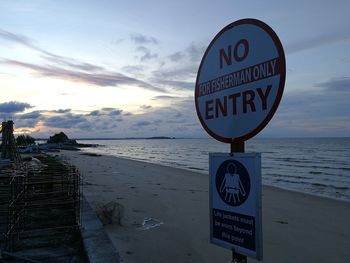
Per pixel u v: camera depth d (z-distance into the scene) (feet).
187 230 27.71
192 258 21.26
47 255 17.21
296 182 80.53
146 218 31.30
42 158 72.64
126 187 54.44
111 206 28.45
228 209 8.87
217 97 9.44
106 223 27.61
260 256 7.89
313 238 28.68
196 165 135.54
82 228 19.65
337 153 221.25
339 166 123.85
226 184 8.98
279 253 24.32
